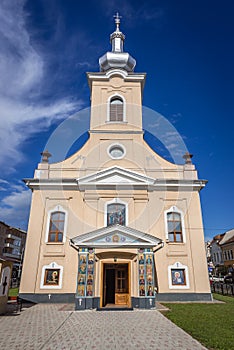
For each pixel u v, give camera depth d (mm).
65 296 15695
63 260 16438
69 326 9297
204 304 14602
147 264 13828
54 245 16766
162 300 15844
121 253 14375
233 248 49312
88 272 13594
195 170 19047
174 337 7699
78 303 13023
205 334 7906
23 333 8328
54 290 15812
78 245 13953
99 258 14375
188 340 7367
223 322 9562
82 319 10578
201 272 16562
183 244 17125
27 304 15141
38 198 17750
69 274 16156
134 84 22141
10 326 9367
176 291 16078
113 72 22281
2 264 12164
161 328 8828
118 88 21969
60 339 7609
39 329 8867
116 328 8922
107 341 7383
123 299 14609
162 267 16547
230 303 14961
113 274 14992
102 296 13781
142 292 13336
